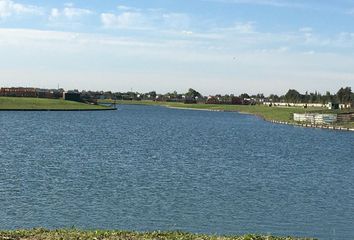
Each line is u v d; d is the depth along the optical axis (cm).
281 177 5416
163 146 9031
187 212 3541
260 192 4406
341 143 10769
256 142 10556
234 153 8075
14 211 3453
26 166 5766
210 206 3759
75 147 8356
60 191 4194
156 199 3956
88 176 5069
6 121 15388
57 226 3075
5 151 7425
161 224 3198
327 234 3061
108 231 2402
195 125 16825
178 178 5078
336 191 4559
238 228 3156
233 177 5281
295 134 13312
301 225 3275
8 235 2186
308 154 8300
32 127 13150
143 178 5019
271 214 3559
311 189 4644
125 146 8806
